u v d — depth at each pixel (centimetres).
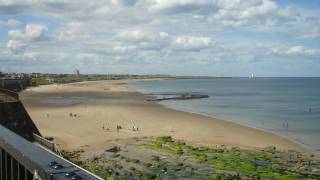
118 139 4288
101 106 8050
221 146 3975
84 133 4650
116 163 3222
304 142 4322
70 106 8094
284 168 3070
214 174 2866
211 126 5359
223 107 8656
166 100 10406
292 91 16150
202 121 5869
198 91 16075
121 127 5109
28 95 11969
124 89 16200
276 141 4344
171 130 4975
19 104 3566
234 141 4281
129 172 2950
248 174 2864
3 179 1059
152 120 5891
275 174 2862
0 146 1069
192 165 3141
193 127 5238
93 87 17500
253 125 5647
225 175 2814
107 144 4016
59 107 7869
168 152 3612
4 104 3416
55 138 4300
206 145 4019
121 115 6444
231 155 3506
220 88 19450
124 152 3647
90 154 3566
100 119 5906
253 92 15338
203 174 2881
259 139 4441
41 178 741
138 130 4922
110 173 2916
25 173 846
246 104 9500
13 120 3425
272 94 13925
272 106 8975
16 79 15812
